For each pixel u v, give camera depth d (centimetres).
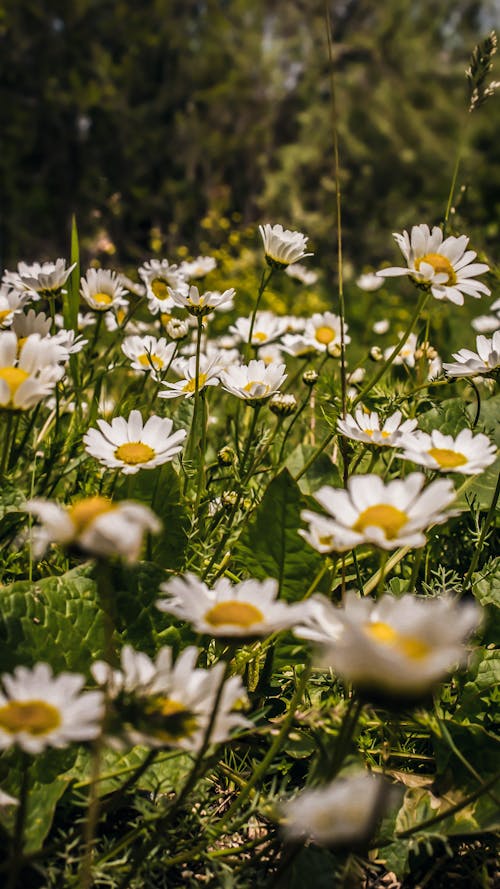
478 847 40
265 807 37
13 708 29
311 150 443
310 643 42
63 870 37
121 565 43
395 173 455
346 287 221
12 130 385
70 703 30
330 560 42
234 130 444
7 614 40
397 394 59
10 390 37
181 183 387
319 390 66
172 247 197
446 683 45
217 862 36
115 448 43
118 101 396
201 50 436
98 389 57
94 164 390
